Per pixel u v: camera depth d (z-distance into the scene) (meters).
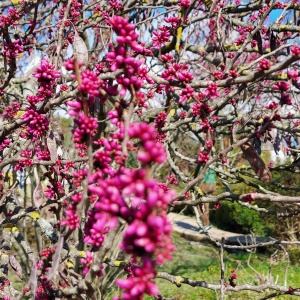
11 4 3.03
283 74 3.13
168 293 6.79
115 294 4.79
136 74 1.32
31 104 1.72
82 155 2.66
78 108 1.21
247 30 3.23
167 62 1.70
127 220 0.94
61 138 2.49
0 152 2.28
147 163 0.88
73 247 2.68
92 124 1.15
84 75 1.24
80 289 1.24
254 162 1.90
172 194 0.90
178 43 3.36
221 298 2.37
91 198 1.30
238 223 11.12
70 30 2.62
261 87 3.91
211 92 1.58
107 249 1.12
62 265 1.70
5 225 2.65
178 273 7.92
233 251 9.85
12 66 2.29
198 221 3.09
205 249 9.89
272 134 2.34
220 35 2.93
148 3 4.03
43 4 4.05
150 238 0.86
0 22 2.20
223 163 3.23
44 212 3.06
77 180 1.33
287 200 2.06
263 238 10.20
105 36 4.24
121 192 1.00
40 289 1.55
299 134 3.05
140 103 1.25
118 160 1.07
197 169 3.30
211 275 7.53
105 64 2.07
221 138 4.55
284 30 3.12
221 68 2.95
